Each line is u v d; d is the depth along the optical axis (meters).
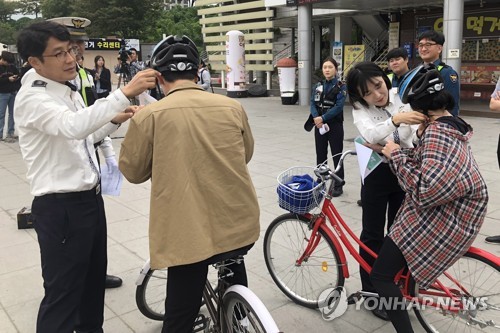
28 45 2.07
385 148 2.41
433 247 2.27
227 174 1.96
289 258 3.25
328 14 16.61
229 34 18.52
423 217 2.29
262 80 21.17
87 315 2.61
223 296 2.24
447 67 3.76
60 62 2.11
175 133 1.88
